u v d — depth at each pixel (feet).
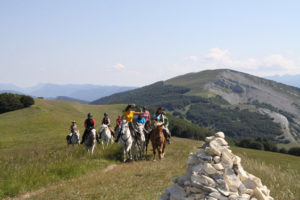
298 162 109.40
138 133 55.16
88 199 27.40
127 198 27.12
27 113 236.84
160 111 56.29
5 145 121.60
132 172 40.98
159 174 38.93
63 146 85.66
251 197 15.23
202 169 16.51
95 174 41.19
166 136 56.80
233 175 15.75
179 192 17.16
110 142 72.79
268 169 39.70
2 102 255.70
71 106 334.65
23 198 30.99
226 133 644.69
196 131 332.19
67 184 35.40
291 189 29.37
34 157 58.03
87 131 58.80
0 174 37.09
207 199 15.24
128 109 54.39
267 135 630.74
